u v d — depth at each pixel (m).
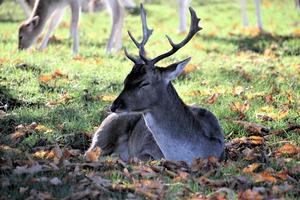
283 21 29.45
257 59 20.02
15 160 10.95
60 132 12.89
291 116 14.03
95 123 13.50
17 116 13.48
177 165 10.89
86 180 10.07
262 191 9.99
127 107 10.98
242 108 14.28
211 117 11.73
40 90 15.09
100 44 22.47
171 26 27.22
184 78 17.05
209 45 22.55
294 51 21.52
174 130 11.19
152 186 9.92
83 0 22.17
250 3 34.19
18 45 21.03
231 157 11.92
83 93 15.05
